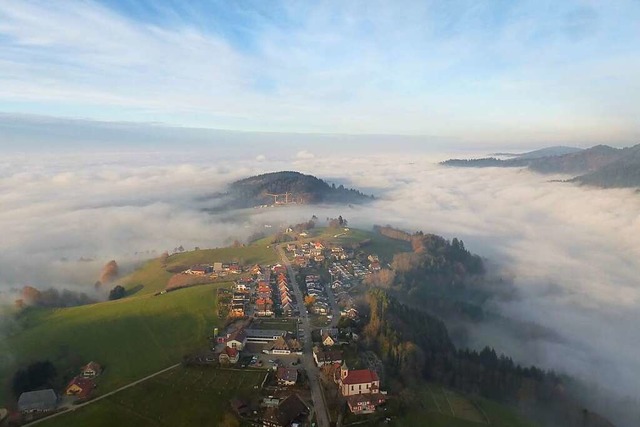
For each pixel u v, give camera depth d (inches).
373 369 6845.5
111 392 6437.0
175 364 7175.2
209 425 5718.5
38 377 6643.7
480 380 7529.5
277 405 6003.9
